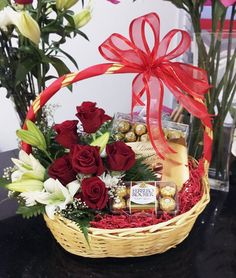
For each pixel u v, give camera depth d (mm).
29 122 689
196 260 716
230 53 755
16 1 674
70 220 637
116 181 675
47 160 737
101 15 1333
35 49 747
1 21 702
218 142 847
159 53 678
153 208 661
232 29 765
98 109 732
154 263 708
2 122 1375
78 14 791
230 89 786
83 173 640
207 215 830
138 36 667
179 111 967
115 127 833
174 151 765
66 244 693
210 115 730
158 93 687
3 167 1010
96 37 1367
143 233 621
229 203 865
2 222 819
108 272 694
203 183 732
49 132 754
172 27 1497
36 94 849
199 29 766
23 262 723
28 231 793
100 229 618
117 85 1520
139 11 1405
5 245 761
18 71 749
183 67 697
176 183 742
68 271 699
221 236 773
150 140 742
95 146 666
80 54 1359
